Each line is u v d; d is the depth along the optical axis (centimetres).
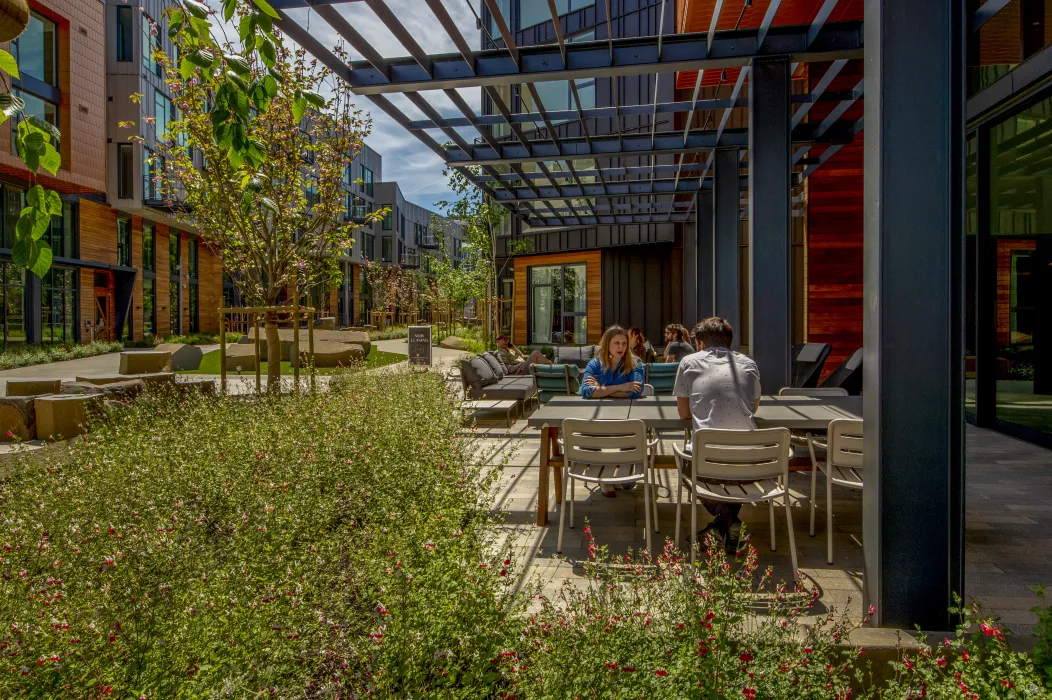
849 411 451
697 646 175
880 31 248
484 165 982
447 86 627
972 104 779
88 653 178
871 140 257
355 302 5628
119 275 2870
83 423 703
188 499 350
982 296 794
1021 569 352
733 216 923
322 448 423
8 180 2123
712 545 244
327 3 477
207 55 225
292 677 182
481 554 246
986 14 571
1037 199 674
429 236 8025
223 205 812
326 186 882
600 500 508
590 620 191
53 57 2262
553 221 1658
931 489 251
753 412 396
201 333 3609
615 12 1623
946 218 247
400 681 177
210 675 167
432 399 704
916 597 253
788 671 169
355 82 627
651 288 1858
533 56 615
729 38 605
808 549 394
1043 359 668
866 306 265
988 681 177
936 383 250
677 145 916
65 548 266
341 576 238
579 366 1342
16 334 2181
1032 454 641
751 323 632
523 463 629
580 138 923
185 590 223
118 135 2614
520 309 2142
